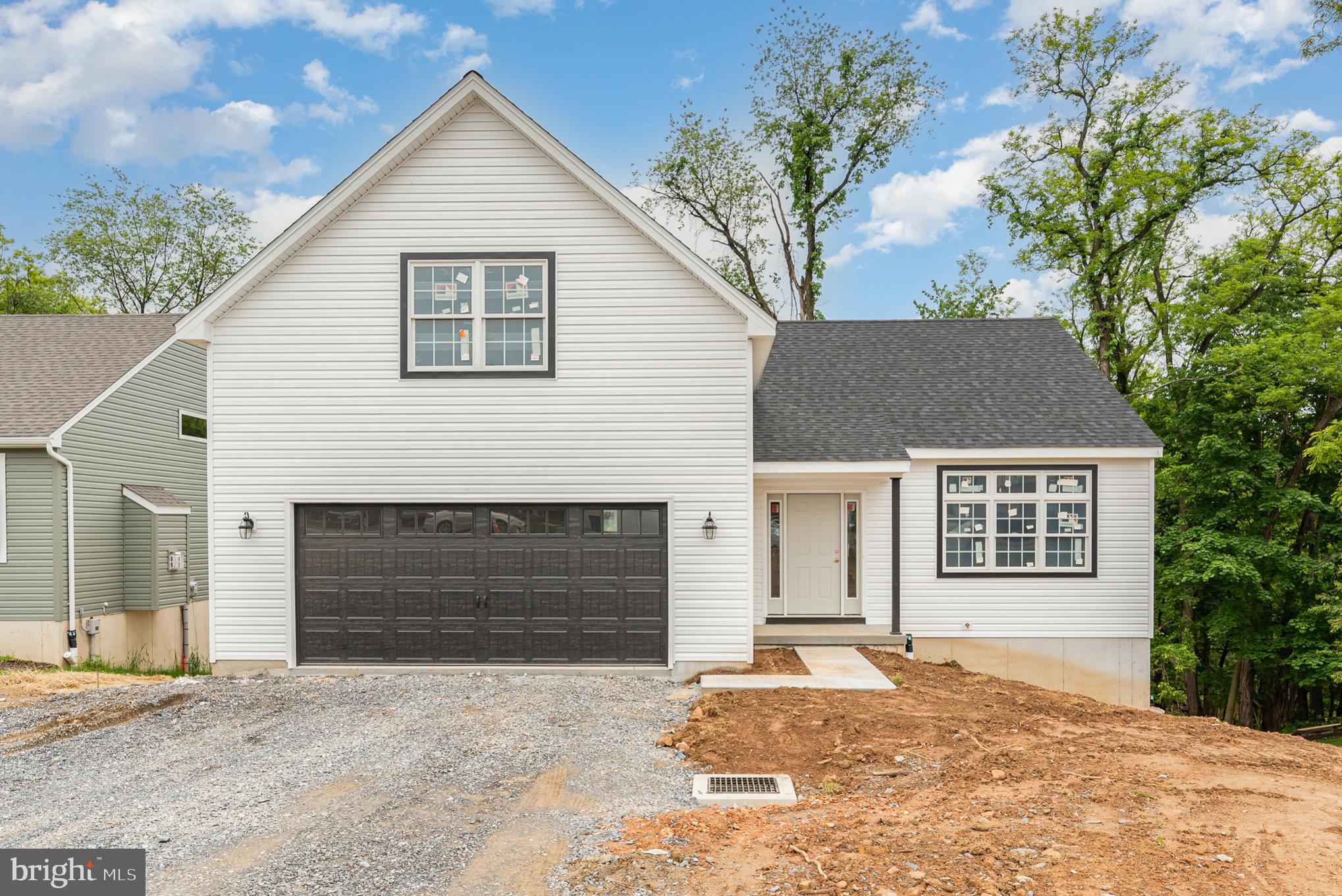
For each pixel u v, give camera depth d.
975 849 5.25
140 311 35.72
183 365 18.17
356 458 11.18
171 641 17.17
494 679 10.87
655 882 5.00
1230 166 21.56
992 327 17.45
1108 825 5.73
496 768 7.45
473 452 11.17
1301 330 18.50
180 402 18.06
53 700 10.01
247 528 11.09
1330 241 20.14
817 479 13.63
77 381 15.33
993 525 13.66
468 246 11.16
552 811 6.38
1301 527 19.59
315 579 11.31
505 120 11.12
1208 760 7.45
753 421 14.13
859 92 27.45
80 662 14.06
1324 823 5.82
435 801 6.60
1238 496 18.12
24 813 6.39
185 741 8.37
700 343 11.12
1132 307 23.91
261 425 11.14
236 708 9.55
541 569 11.27
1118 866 5.02
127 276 35.16
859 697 9.72
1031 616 13.60
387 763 7.59
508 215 11.15
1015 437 13.67
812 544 13.93
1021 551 13.68
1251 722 20.70
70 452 14.02
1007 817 5.89
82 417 14.26
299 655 11.28
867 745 7.91
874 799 6.54
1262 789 6.57
